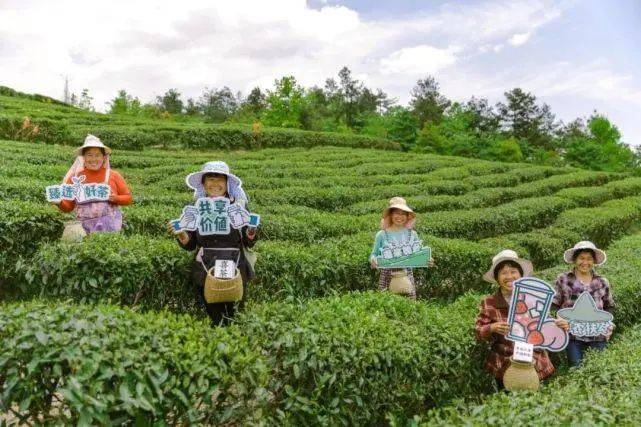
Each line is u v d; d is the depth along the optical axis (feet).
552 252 40.04
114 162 56.49
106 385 11.54
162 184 45.32
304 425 14.19
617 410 12.90
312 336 14.92
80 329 12.08
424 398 16.88
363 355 15.20
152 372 12.01
